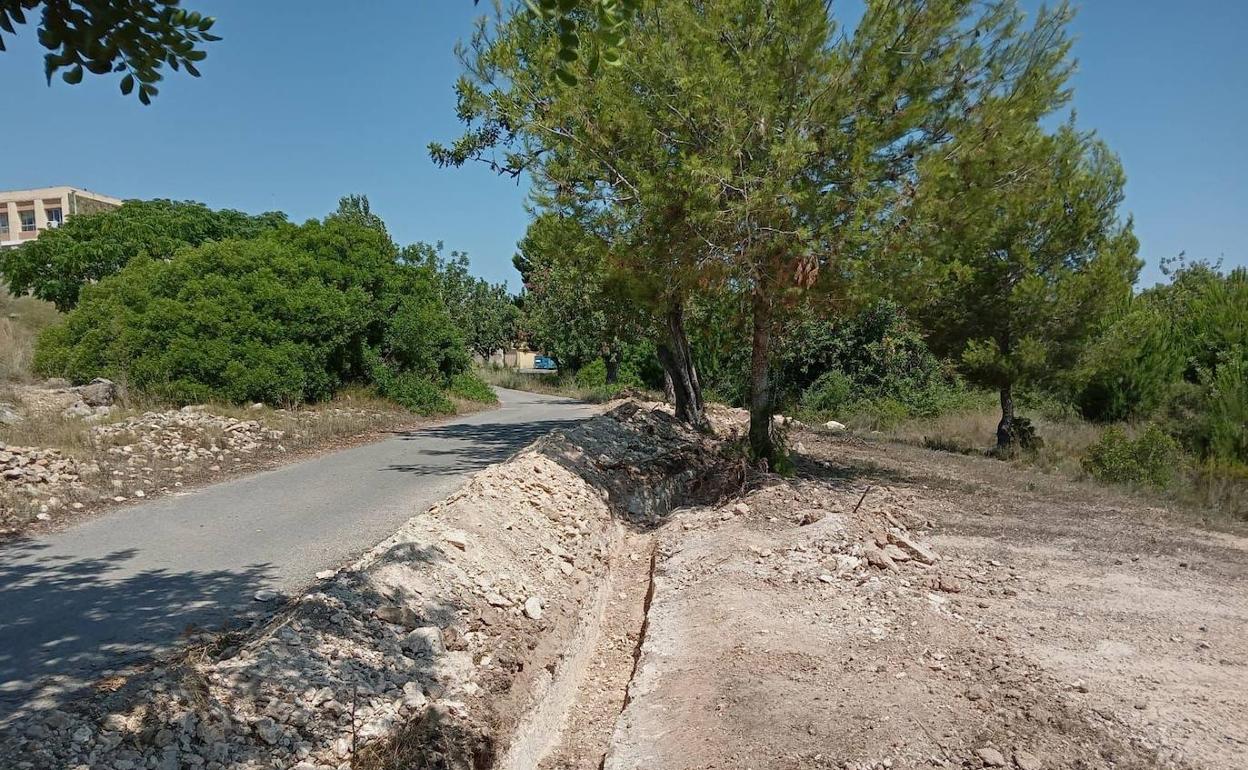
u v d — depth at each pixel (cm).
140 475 961
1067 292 1563
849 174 937
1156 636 545
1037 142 1022
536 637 524
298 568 629
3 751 302
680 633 555
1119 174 1628
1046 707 418
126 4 291
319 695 377
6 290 2744
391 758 350
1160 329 2011
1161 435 1318
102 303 1596
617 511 964
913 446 1792
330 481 1010
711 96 888
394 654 434
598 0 267
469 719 401
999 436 1711
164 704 337
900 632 530
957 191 970
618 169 988
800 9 902
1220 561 768
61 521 759
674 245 969
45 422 1134
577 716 514
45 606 530
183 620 509
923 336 1798
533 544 688
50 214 6103
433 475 1067
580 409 2436
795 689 442
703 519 870
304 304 1652
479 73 1122
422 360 2156
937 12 938
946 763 364
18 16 271
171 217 2519
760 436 1116
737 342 1348
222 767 319
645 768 397
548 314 3434
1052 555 775
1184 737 390
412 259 2275
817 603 585
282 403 1594
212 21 309
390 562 521
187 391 1460
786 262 952
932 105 982
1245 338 1873
